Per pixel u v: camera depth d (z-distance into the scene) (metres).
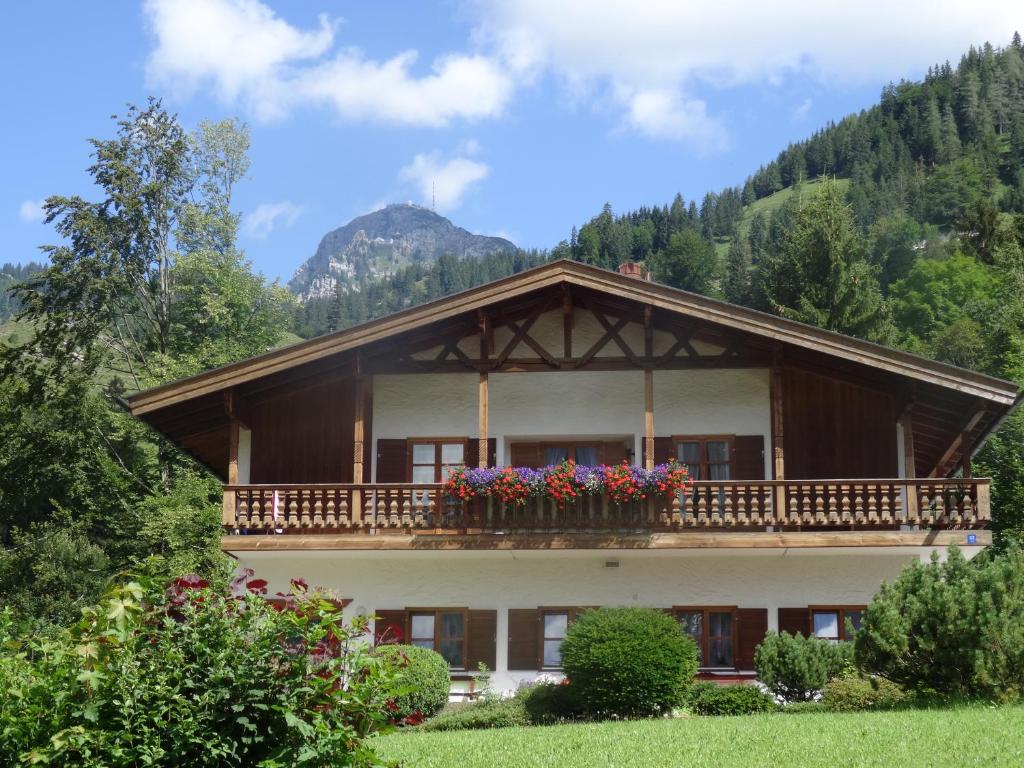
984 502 21.23
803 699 19.45
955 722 14.95
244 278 44.06
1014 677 16.66
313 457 23.41
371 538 21.77
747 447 23.14
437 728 18.84
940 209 126.06
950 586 17.09
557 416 23.62
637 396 23.58
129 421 39.97
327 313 187.00
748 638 21.86
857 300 55.41
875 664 17.33
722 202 174.62
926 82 194.75
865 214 124.69
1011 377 41.28
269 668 9.98
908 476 21.70
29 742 9.58
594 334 23.45
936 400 22.47
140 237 42.09
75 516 42.34
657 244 161.50
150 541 38.19
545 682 20.28
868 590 21.88
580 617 20.03
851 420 22.84
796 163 193.50
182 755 9.64
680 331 22.88
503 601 22.28
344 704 10.09
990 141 152.75
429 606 22.34
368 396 23.72
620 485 21.48
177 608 10.16
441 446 23.72
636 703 18.53
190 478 38.12
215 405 23.33
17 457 39.66
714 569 22.12
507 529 21.70
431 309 21.95
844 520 21.34
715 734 15.16
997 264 71.38
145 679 9.74
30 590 40.62
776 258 58.66
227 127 44.72
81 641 9.74
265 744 9.94
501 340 23.62
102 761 9.55
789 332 21.42
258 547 21.88
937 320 68.88
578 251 159.88
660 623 19.23
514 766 13.52
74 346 40.34
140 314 43.50
